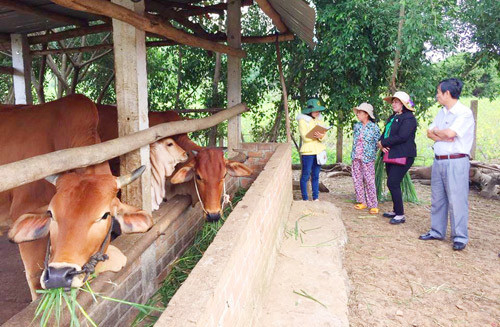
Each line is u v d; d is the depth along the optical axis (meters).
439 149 5.19
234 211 2.96
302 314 3.40
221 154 4.11
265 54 8.91
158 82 9.74
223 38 6.90
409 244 5.38
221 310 1.96
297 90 9.27
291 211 6.22
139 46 3.07
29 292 3.88
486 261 4.87
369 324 3.55
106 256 2.20
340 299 3.69
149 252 3.25
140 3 3.10
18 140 3.23
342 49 7.92
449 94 5.02
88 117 3.04
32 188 3.07
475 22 8.54
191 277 1.93
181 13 6.65
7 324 1.82
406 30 7.52
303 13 4.96
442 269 4.65
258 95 9.52
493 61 9.30
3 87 11.27
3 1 5.17
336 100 8.51
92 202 2.15
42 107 3.36
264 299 3.56
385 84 8.63
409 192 7.40
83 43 9.72
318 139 6.92
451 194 5.12
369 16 7.79
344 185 9.04
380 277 4.43
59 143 3.07
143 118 3.19
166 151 3.95
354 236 5.65
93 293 2.18
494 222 6.38
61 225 2.08
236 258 2.32
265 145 6.70
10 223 3.39
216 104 9.28
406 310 3.78
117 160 3.87
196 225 4.73
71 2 2.30
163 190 3.90
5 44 7.77
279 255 4.55
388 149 6.07
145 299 3.19
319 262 4.41
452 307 3.86
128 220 2.42
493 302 3.96
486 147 11.94
